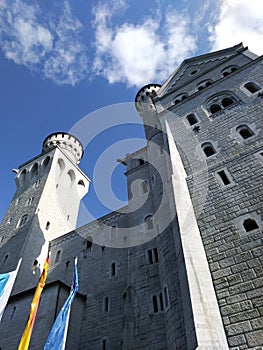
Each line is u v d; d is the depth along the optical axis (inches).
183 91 1131.3
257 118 715.4
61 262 1209.4
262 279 419.8
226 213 554.6
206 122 840.3
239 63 1030.4
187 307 444.1
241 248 478.6
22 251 1194.6
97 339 815.1
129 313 721.0
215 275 469.4
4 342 813.9
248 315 395.2
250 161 619.2
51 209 1514.5
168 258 650.8
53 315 800.3
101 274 1008.9
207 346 377.1
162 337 629.0
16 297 941.8
